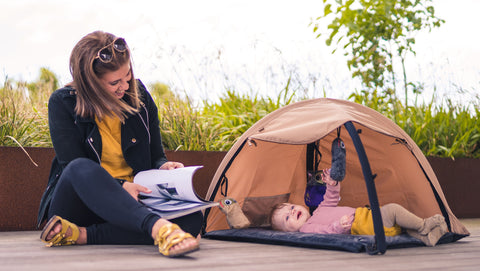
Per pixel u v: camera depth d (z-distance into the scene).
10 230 2.82
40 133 3.23
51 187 2.09
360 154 2.10
